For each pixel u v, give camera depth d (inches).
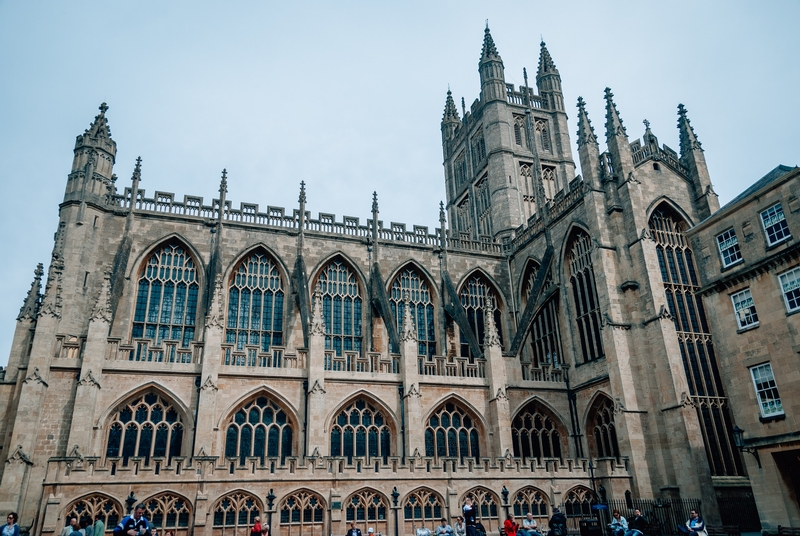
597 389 2269.9
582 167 2485.2
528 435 2304.4
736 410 1664.6
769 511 1545.3
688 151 2527.1
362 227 2851.9
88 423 1784.0
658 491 1971.0
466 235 3078.2
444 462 1865.2
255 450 1980.8
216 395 1951.3
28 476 1711.4
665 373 2036.2
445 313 2822.3
